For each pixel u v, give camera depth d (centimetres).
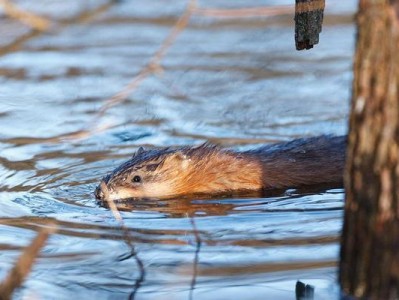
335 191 3158
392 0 1767
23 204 3053
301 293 2134
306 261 2359
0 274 2305
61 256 2481
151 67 2280
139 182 3170
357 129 1875
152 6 6316
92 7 6044
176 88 4712
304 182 3244
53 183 3341
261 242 2542
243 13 2225
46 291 2211
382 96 1812
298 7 2286
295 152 3347
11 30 5419
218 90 4650
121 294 2181
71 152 3756
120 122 4184
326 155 3334
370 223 1898
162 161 3219
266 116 4228
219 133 4003
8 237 2655
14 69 5122
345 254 1994
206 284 2233
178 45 5534
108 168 3534
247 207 2989
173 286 2227
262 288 2184
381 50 1794
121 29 5838
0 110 4375
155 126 4122
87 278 2306
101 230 2731
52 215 2911
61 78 4925
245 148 3750
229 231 2673
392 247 1883
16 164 3584
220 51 5375
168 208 3019
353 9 6028
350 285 1988
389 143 1827
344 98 4434
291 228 2675
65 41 5634
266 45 5488
